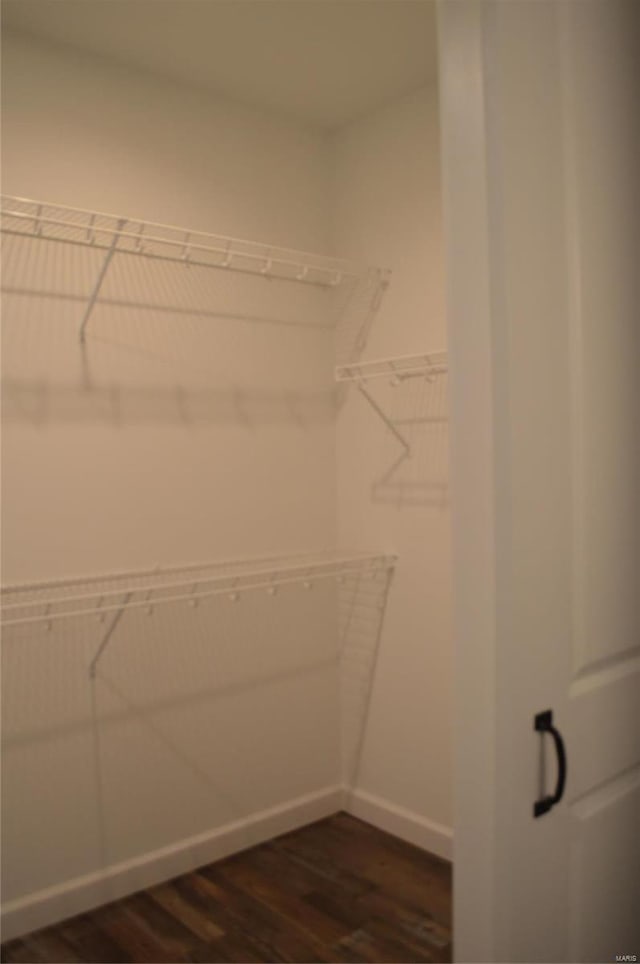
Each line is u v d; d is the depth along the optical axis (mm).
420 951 2195
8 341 2283
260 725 2887
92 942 2262
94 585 2451
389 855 2750
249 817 2850
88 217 2426
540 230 1057
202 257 2703
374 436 2957
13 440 2291
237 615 2816
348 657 3098
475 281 1019
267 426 2896
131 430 2537
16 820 2311
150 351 2580
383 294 2910
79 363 2422
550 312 1074
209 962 2162
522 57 1036
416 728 2826
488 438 1012
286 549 2955
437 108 2684
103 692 2484
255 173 2855
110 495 2490
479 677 1047
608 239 1175
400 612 2873
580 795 1163
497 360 1008
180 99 2648
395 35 2367
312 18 2266
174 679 2650
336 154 3080
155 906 2447
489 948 1052
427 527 2766
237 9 2209
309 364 3029
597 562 1165
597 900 1212
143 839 2576
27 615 2320
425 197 2742
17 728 2314
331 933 2287
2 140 2260
